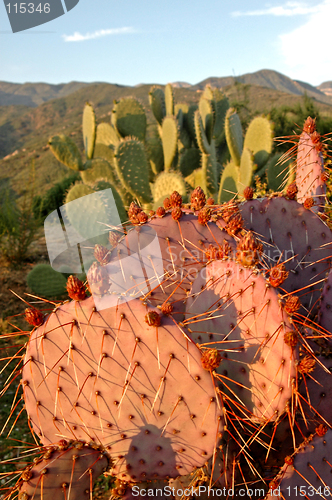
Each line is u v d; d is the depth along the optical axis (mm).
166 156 6699
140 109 7148
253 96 34156
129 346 1297
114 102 7074
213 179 6293
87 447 1370
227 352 1481
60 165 36594
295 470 1385
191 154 7488
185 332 1301
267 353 1364
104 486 2457
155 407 1327
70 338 1317
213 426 1323
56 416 1402
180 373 1290
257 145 5613
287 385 1340
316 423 1668
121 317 1288
